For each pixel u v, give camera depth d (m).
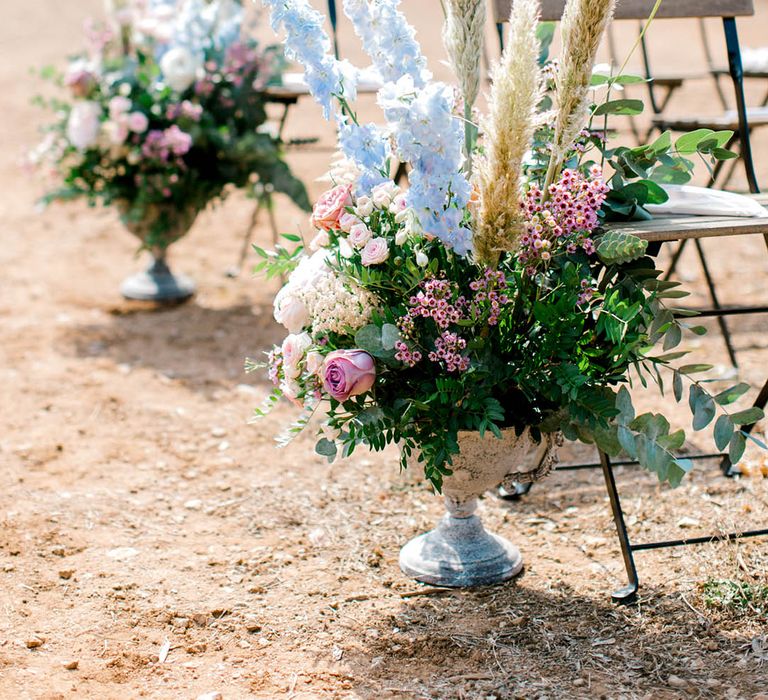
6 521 3.22
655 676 2.40
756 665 2.42
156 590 2.85
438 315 2.38
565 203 2.43
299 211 7.13
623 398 2.49
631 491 3.37
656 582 2.81
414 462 3.01
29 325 5.14
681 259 5.89
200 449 3.81
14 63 11.73
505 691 2.35
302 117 9.32
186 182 5.11
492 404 2.38
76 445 3.83
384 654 2.53
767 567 2.85
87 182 5.24
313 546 3.11
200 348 4.84
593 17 2.27
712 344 4.59
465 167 2.58
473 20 2.45
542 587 2.81
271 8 2.51
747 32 11.92
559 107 2.38
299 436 3.89
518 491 3.35
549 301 2.46
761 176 6.97
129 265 6.15
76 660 2.49
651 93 4.11
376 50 2.57
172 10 5.21
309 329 2.63
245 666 2.49
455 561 2.86
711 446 3.66
